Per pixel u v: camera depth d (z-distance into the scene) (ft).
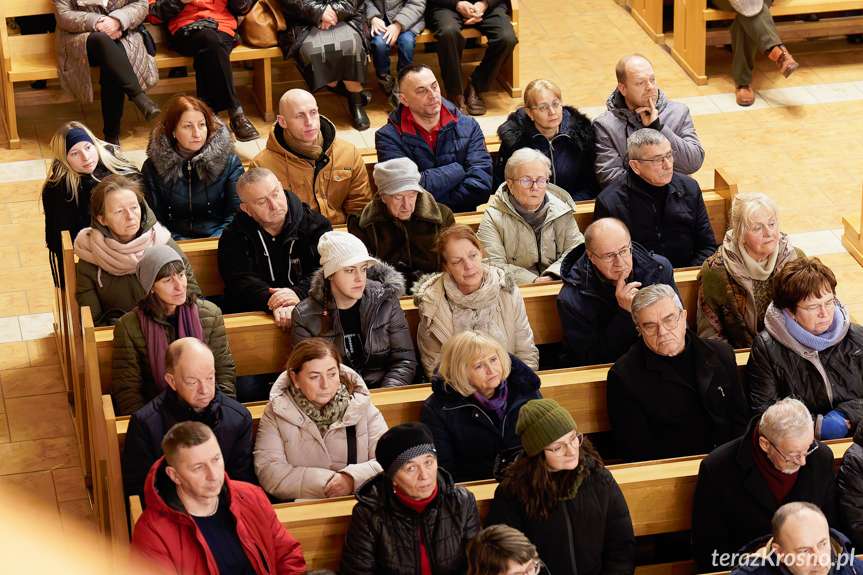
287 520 15.42
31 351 26.18
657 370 18.24
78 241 20.88
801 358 19.01
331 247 19.16
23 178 33.55
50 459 22.39
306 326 19.58
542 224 23.93
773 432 15.66
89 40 33.55
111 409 16.17
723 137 36.68
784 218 31.91
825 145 36.04
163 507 13.83
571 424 14.90
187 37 34.68
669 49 43.50
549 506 15.14
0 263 29.50
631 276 20.97
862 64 41.70
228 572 14.21
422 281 20.54
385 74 37.83
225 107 35.37
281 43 36.01
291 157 26.32
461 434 17.30
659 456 18.66
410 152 27.71
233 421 16.88
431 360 20.25
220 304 23.89
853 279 29.04
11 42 35.50
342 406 17.15
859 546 16.66
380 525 14.60
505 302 20.29
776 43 37.42
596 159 27.66
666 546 18.98
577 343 20.95
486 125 37.55
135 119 37.40
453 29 37.01
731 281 21.33
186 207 25.34
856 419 18.78
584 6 47.62
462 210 27.81
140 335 18.49
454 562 14.76
